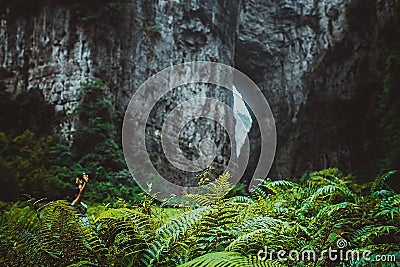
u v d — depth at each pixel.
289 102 36.22
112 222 3.10
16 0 23.92
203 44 29.41
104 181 18.58
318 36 34.09
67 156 19.39
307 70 35.03
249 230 3.11
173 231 2.97
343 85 29.86
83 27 23.39
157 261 2.91
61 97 22.53
